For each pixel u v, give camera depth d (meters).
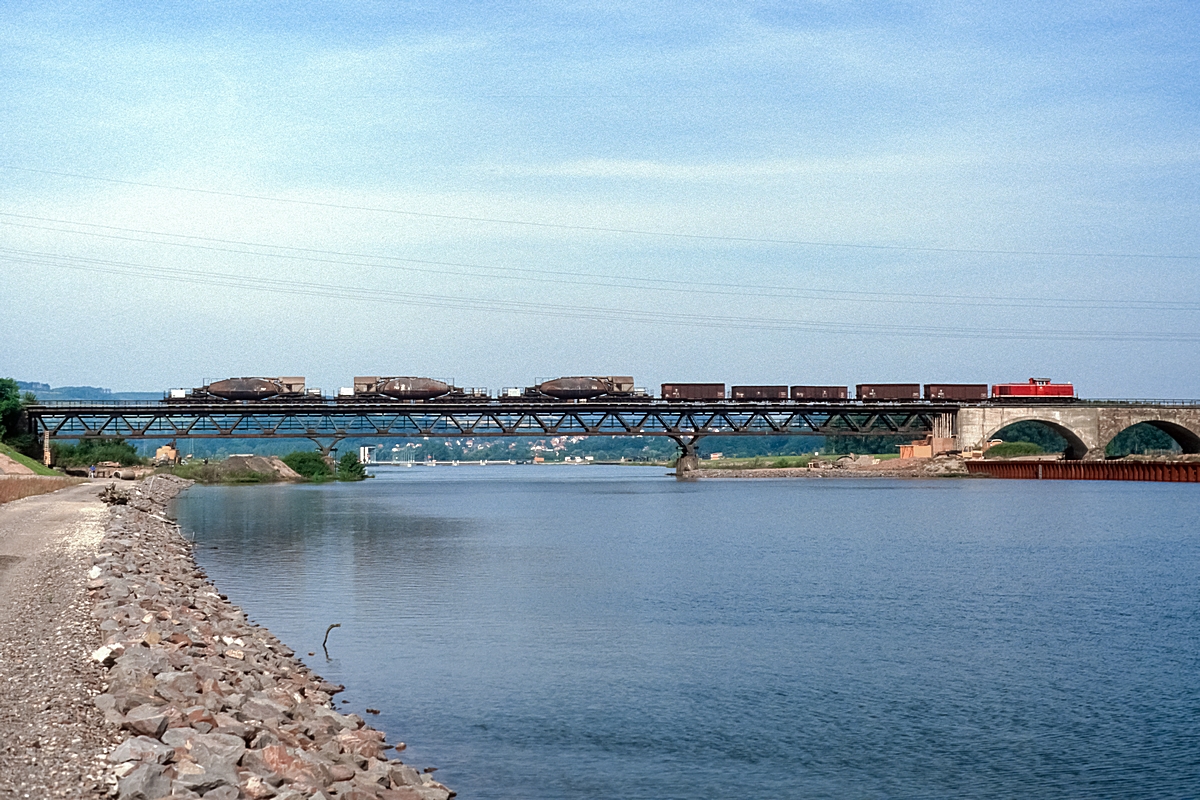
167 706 20.94
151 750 17.73
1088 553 72.88
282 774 19.22
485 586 54.69
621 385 188.62
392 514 109.19
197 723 20.31
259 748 20.36
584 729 28.75
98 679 22.94
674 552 72.50
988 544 78.88
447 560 66.44
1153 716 30.47
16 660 24.70
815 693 32.78
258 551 70.94
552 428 180.38
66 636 27.50
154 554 53.94
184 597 39.66
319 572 59.78
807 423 194.50
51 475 135.25
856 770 25.81
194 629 31.25
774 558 68.88
